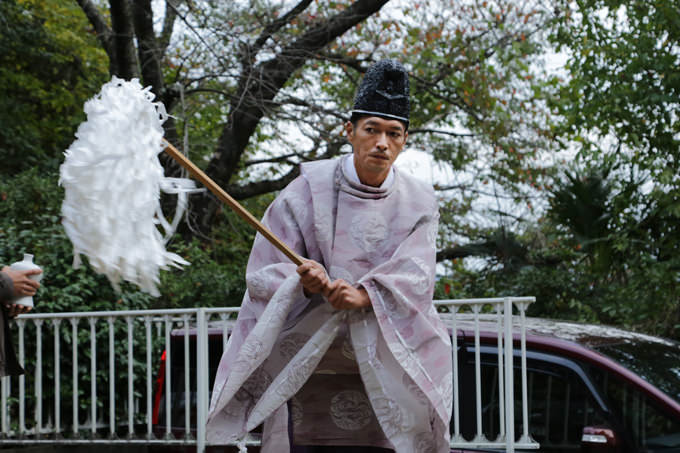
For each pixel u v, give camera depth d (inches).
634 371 139.6
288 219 104.8
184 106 372.5
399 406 98.8
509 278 438.3
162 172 83.2
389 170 106.3
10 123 518.6
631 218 325.1
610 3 321.1
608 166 332.8
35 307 230.7
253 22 389.1
